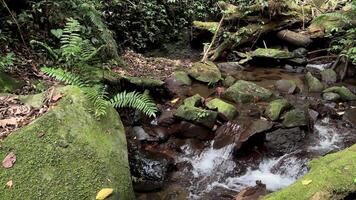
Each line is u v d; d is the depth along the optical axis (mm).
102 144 3621
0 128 3650
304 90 6586
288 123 5066
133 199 3512
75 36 5184
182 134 5121
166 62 7996
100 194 3242
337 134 5180
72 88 4008
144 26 8797
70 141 3508
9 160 3324
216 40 8812
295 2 9641
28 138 3469
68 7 6555
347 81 6988
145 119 5379
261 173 4562
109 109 4000
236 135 4914
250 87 6141
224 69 7688
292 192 3203
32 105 3990
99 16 7129
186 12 10086
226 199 4082
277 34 8727
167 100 6051
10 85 4789
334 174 3242
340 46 7582
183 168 4609
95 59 5957
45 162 3344
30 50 5738
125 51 8086
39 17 6203
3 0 5598
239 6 8969
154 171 4410
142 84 5973
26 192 3170
